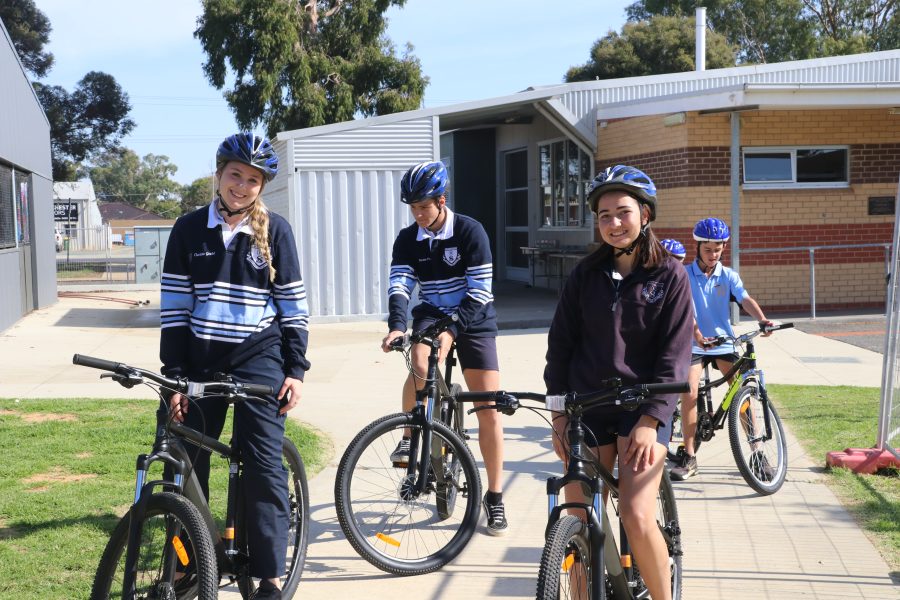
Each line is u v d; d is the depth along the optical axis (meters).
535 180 20.98
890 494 5.76
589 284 3.45
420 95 35.94
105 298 22.59
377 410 8.52
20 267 17.25
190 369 3.82
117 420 7.95
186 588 3.37
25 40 46.09
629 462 3.29
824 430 7.44
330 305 15.10
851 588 4.32
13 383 10.05
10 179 16.59
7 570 4.39
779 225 15.21
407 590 4.38
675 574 3.86
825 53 41.47
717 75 17.41
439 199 4.99
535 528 5.27
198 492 3.56
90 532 4.98
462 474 5.52
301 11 34.25
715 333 6.19
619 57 39.72
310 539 5.08
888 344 6.28
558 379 3.56
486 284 5.01
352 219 15.10
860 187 15.33
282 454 3.99
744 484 6.11
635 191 3.31
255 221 3.76
